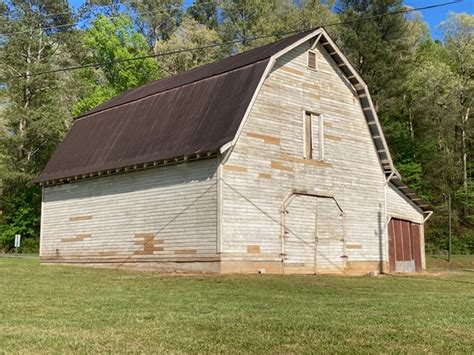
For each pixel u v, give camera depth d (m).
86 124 28.33
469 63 56.47
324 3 60.97
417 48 62.72
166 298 13.48
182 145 21.28
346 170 24.95
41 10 55.81
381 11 49.69
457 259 41.50
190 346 7.56
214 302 12.71
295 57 23.48
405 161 53.09
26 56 54.22
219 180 20.05
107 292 14.80
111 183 24.11
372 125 26.23
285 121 22.59
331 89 24.84
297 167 22.80
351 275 23.11
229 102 21.33
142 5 66.75
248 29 59.81
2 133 52.88
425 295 15.45
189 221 20.83
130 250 22.83
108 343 7.76
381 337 8.30
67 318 10.16
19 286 16.16
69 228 25.92
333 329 8.91
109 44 51.62
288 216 22.12
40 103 53.94
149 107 24.86
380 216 26.36
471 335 8.60
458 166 54.09
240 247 20.33
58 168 26.98
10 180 51.47
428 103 54.19
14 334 8.46
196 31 58.69
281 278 19.03
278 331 8.70
